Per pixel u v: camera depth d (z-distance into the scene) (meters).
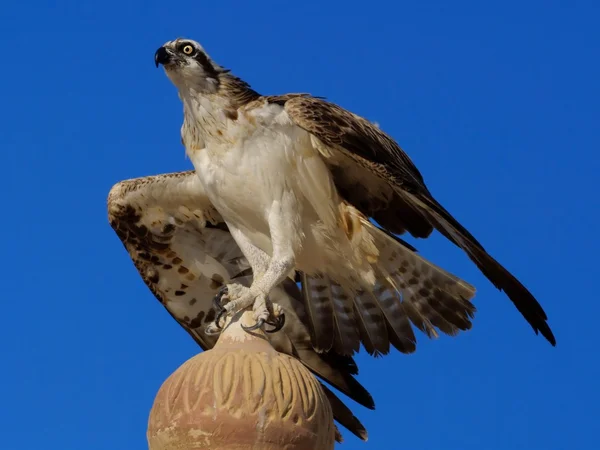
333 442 9.55
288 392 9.13
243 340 9.84
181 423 9.06
